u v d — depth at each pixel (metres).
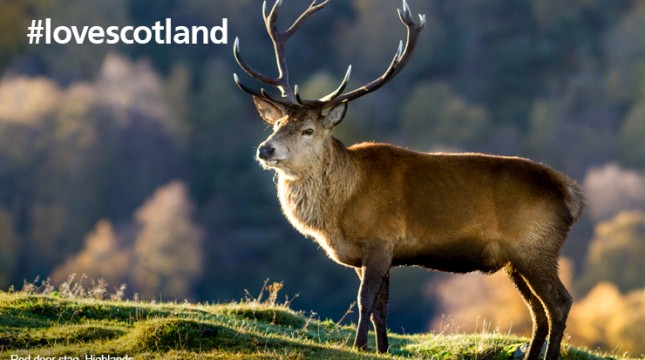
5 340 33.06
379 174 35.25
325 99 35.66
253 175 195.50
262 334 34.16
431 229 34.91
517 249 34.59
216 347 31.81
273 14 38.22
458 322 122.25
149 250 155.62
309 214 35.50
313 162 35.25
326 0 38.66
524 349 36.59
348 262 35.62
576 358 37.25
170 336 32.16
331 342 37.97
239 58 37.28
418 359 33.97
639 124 193.12
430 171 35.28
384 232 34.97
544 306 34.81
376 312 35.56
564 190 34.81
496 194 34.78
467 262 35.22
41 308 36.78
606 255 132.00
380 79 36.31
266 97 35.78
